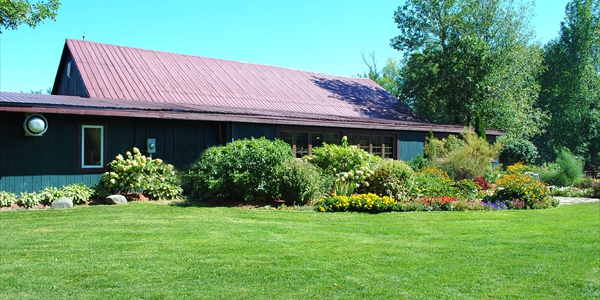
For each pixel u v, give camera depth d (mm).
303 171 10695
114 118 11820
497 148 16875
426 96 29281
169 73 17422
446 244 7062
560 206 12031
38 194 10141
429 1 27828
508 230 8344
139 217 8797
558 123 41219
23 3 14375
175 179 11789
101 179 11227
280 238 7207
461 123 28312
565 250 6754
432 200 10805
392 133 18453
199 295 4609
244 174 10484
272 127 14859
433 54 27828
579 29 40312
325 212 9867
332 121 15680
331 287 4914
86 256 5957
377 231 8023
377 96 24250
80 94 15523
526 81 29266
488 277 5391
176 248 6410
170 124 12766
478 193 12719
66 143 11094
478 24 28562
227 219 8750
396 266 5738
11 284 4855
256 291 4754
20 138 10469
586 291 4996
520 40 29391
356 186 11672
